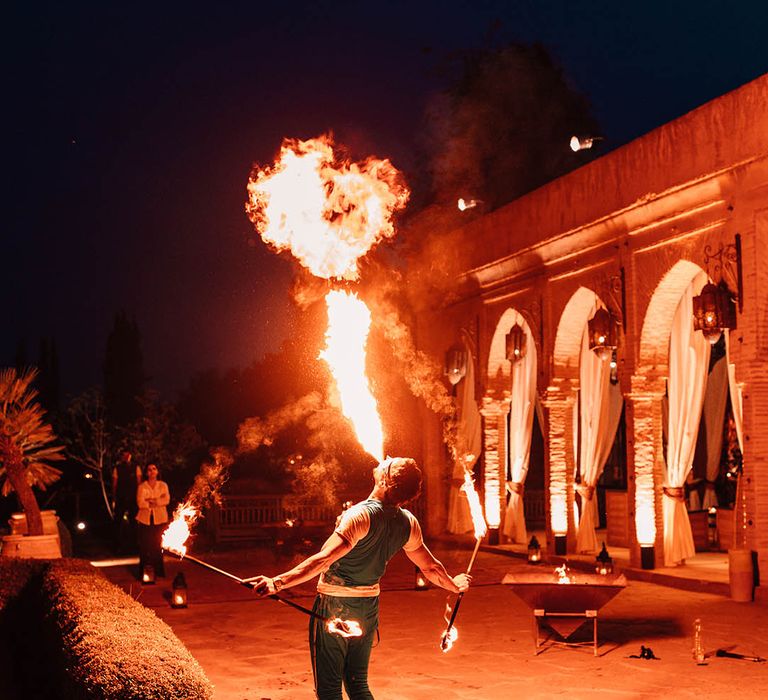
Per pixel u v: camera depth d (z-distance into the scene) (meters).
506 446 20.23
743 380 12.45
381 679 7.85
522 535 19.59
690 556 15.25
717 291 12.64
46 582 8.58
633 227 14.97
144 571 14.45
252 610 11.81
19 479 13.97
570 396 17.47
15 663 9.30
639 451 14.80
